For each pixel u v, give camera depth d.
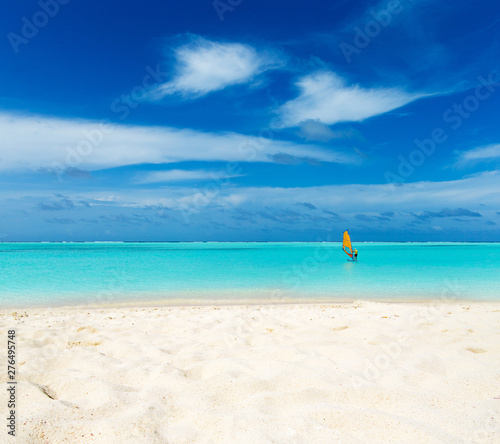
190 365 4.50
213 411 3.08
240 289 14.52
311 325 6.80
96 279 17.72
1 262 29.58
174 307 10.55
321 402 3.32
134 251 60.88
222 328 6.68
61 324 7.16
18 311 9.73
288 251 60.84
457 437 2.69
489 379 3.80
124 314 8.97
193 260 32.91
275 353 4.88
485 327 6.49
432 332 6.09
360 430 2.81
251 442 2.59
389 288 14.77
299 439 2.64
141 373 4.11
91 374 4.06
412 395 3.42
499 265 26.20
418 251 59.38
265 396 3.37
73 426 2.78
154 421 2.90
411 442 2.63
